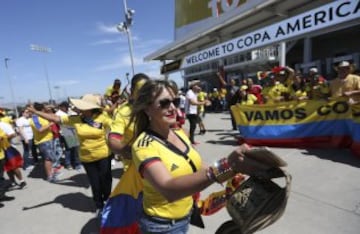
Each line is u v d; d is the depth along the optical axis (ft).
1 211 15.97
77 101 13.03
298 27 22.63
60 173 23.00
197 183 4.34
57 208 15.58
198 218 6.78
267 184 4.56
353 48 54.19
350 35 54.24
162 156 5.24
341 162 16.81
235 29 63.10
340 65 19.29
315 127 20.27
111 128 9.14
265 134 22.31
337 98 19.25
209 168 4.35
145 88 5.54
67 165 24.67
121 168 22.03
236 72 75.66
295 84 23.18
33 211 15.49
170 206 5.64
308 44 50.11
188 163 5.54
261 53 62.18
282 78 23.40
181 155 5.49
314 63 49.98
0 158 17.79
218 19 64.85
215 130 34.35
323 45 59.47
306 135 20.58
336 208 11.77
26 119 26.96
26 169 26.27
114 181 18.98
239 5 62.80
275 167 4.31
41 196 17.92
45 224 13.73
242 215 4.55
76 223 13.48
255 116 22.80
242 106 23.53
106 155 13.21
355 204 11.91
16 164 19.72
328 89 21.22
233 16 55.42
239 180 5.79
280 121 21.61
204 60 36.63
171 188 4.48
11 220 14.62
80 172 23.04
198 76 92.02
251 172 4.36
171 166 5.26
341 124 19.30
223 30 63.77
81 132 12.85
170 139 5.69
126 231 8.16
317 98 21.57
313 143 20.42
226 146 24.85
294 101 20.89
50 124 20.66
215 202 6.64
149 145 5.23
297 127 20.90
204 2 76.33
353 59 48.62
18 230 13.41
